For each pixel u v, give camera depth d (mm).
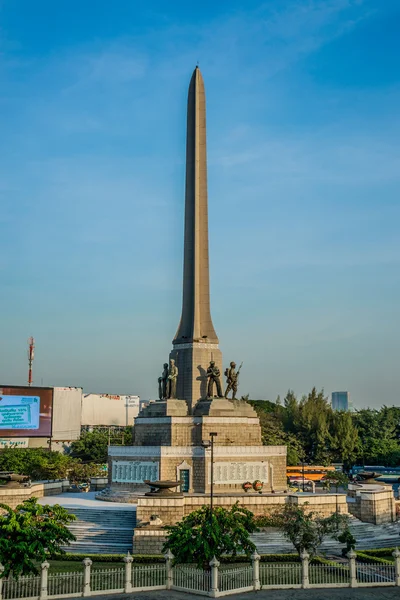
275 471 76500
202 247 85750
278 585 46188
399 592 45062
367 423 144875
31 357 147625
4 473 93125
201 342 82062
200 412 78438
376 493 69188
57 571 50594
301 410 137875
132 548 59188
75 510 68062
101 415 166625
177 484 63719
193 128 88250
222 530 47781
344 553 57469
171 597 43562
